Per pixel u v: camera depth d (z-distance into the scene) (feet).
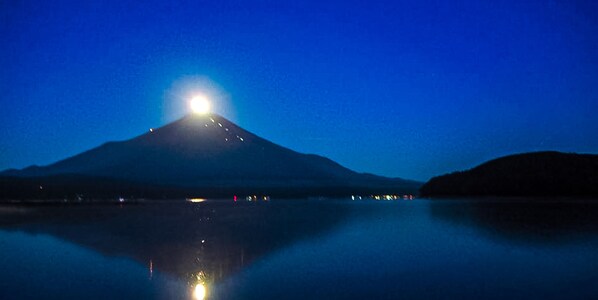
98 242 79.97
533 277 54.80
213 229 98.58
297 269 59.36
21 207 169.99
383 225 106.52
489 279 53.98
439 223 110.83
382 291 49.03
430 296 47.50
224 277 54.70
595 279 53.47
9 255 67.82
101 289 49.42
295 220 119.03
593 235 86.79
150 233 91.20
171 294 47.75
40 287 50.06
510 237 85.71
